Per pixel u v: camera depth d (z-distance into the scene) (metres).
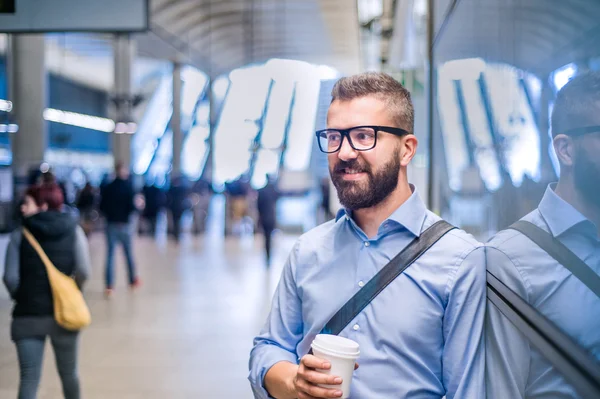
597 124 0.72
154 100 34.66
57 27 4.56
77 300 3.22
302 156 36.03
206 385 4.22
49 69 29.69
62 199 3.28
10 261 3.17
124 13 4.59
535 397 1.06
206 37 25.06
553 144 0.89
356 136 1.43
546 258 0.97
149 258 11.30
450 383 1.38
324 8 21.66
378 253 1.48
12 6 4.62
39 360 3.22
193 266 10.29
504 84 1.29
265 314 6.56
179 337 5.53
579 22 0.74
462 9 1.92
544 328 0.98
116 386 4.18
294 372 1.42
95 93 35.62
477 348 1.39
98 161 34.75
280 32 25.12
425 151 3.81
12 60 13.85
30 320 3.17
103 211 7.60
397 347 1.40
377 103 1.43
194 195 16.12
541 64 0.95
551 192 0.92
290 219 17.88
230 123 36.53
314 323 1.52
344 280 1.51
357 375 1.42
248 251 12.60
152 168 34.50
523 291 1.12
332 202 14.72
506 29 1.25
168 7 19.80
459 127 2.07
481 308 1.40
